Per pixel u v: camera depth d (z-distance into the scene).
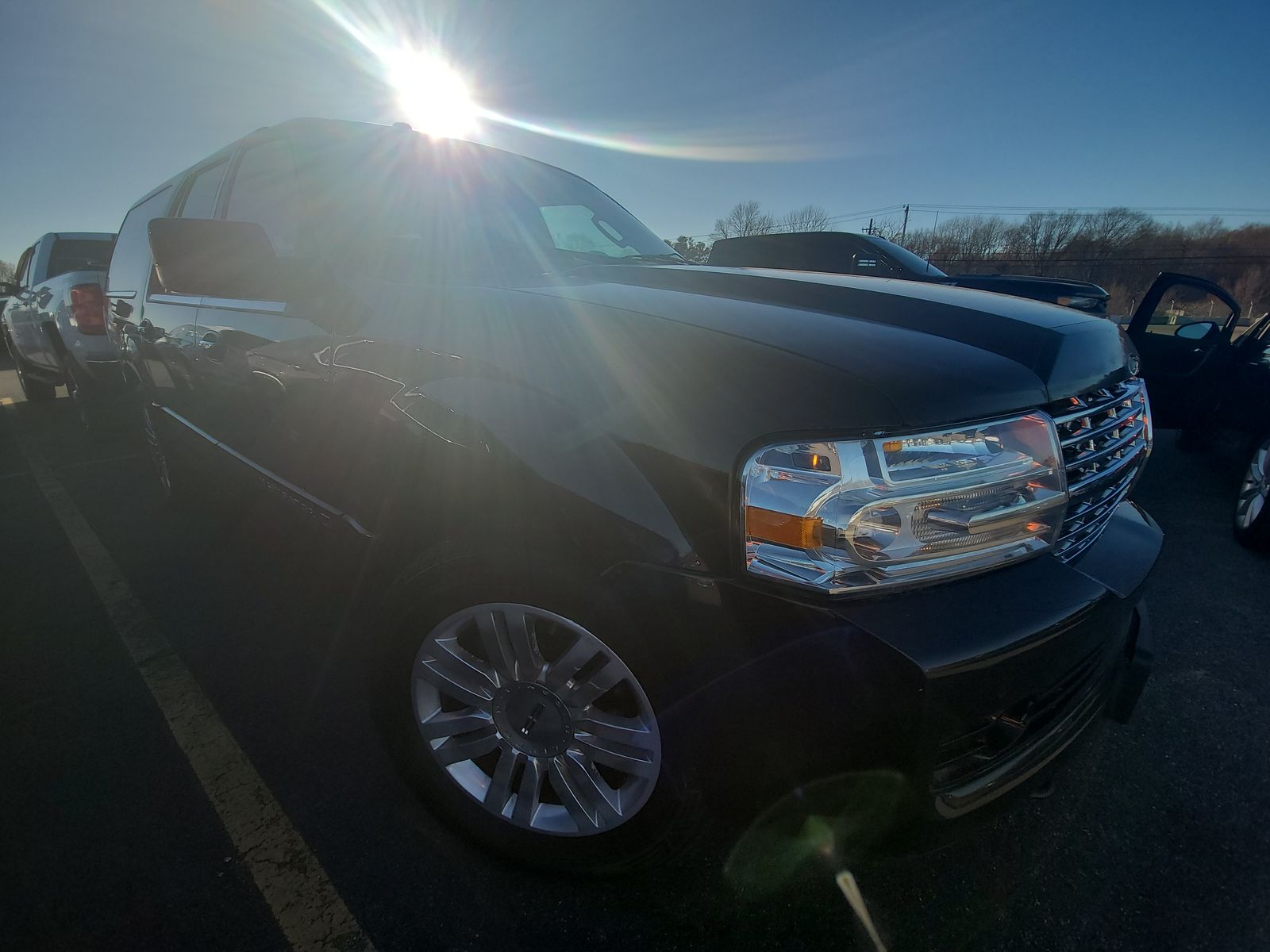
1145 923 1.53
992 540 1.25
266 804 1.84
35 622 2.76
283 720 2.17
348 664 2.46
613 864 1.51
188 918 1.52
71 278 5.29
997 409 1.27
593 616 1.32
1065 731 1.47
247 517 3.38
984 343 1.46
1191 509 4.17
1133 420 1.70
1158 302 5.20
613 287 1.87
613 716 1.40
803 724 1.18
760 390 1.24
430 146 2.62
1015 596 1.23
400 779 1.90
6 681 2.38
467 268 2.16
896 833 1.24
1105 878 1.64
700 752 1.30
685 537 1.23
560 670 1.42
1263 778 1.97
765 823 1.31
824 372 1.25
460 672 1.57
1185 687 2.39
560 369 1.46
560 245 2.54
